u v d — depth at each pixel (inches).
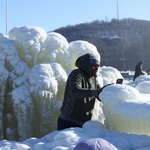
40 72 154.9
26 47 167.6
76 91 101.8
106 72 197.2
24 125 148.3
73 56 184.4
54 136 86.2
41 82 150.3
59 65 166.9
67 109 110.0
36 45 168.7
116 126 88.4
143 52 3125.0
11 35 184.1
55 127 159.2
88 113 110.6
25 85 156.3
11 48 166.6
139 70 449.7
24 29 176.2
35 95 150.1
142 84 147.6
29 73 161.3
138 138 74.2
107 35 4512.8
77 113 108.0
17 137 158.2
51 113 153.8
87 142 42.4
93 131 83.0
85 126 91.4
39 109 152.3
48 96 151.0
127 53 3189.0
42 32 176.7
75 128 85.8
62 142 73.4
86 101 109.0
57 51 174.1
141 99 93.0
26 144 83.1
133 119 78.0
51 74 156.7
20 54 173.3
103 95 92.1
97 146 41.7
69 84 107.7
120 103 85.4
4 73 156.3
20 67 163.2
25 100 149.7
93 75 113.2
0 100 155.5
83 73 110.1
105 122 95.3
